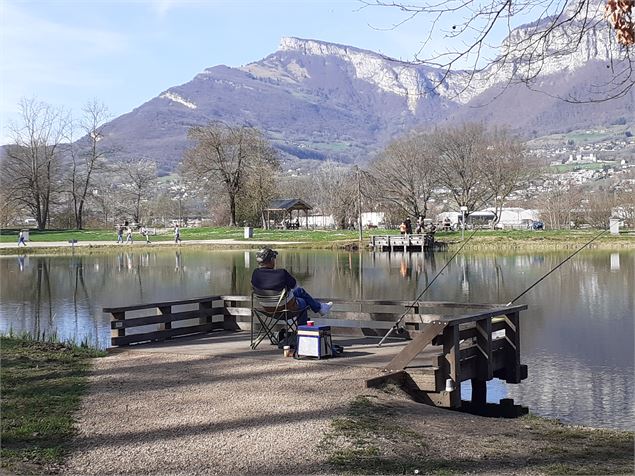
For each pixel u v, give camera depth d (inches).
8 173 2908.5
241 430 281.7
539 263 1581.0
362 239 2292.1
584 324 768.9
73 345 506.6
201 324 521.3
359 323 701.3
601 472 260.5
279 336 458.6
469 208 2938.0
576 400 462.0
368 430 287.1
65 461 246.8
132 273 1444.4
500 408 411.8
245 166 3120.1
